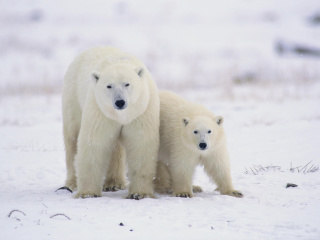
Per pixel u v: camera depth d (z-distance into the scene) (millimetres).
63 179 11352
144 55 40062
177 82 29266
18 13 62219
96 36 49125
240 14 60938
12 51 41469
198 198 8977
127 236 6465
